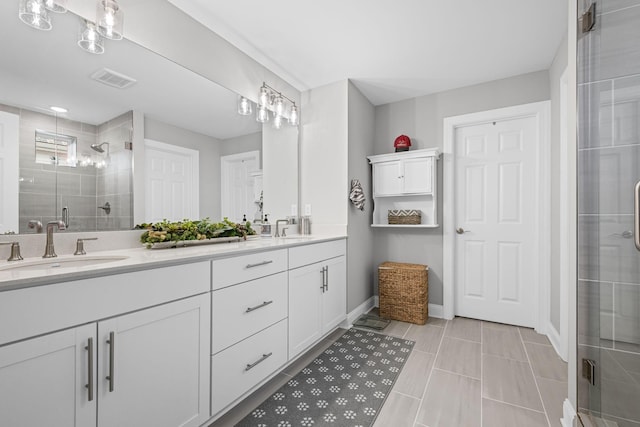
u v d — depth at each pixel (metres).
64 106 1.34
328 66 2.48
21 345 0.81
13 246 1.16
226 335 1.43
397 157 2.95
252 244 1.81
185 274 1.24
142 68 1.62
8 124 1.18
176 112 1.82
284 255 1.85
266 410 1.51
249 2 1.74
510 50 2.26
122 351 1.02
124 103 1.56
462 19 1.91
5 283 0.77
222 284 1.41
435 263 2.98
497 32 2.04
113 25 1.29
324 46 2.20
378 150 3.30
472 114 2.81
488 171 2.82
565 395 1.64
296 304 1.96
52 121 1.30
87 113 1.42
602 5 1.23
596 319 1.25
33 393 0.83
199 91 1.94
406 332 2.55
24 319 0.81
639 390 1.08
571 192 1.40
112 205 1.52
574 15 1.38
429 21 1.92
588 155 1.29
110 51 1.49
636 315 1.10
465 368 1.93
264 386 1.73
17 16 1.20
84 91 1.40
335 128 2.74
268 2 1.74
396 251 3.20
